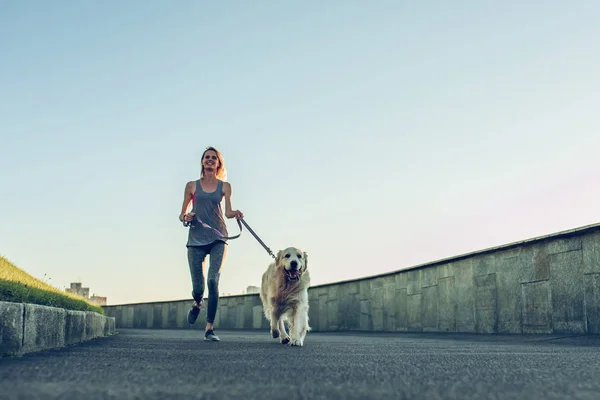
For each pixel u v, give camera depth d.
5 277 5.61
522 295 9.22
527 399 2.29
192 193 6.72
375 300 13.58
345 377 2.95
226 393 2.36
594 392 2.48
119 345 5.90
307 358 4.24
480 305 10.21
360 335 11.16
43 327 4.90
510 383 2.76
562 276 8.40
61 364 3.55
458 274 10.82
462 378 2.96
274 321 6.54
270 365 3.59
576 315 8.12
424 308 11.85
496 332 9.80
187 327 21.73
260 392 2.39
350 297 14.53
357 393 2.39
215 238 6.57
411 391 2.46
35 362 3.66
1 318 4.08
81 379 2.79
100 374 3.01
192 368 3.36
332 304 15.23
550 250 8.65
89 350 4.95
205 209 6.60
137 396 2.26
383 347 6.00
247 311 18.70
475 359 4.25
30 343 4.57
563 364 3.85
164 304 23.03
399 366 3.62
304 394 2.35
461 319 10.70
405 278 12.53
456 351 5.28
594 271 7.83
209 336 6.96
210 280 6.62
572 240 8.23
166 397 2.24
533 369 3.47
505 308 9.60
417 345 6.51
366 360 4.09
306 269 6.54
